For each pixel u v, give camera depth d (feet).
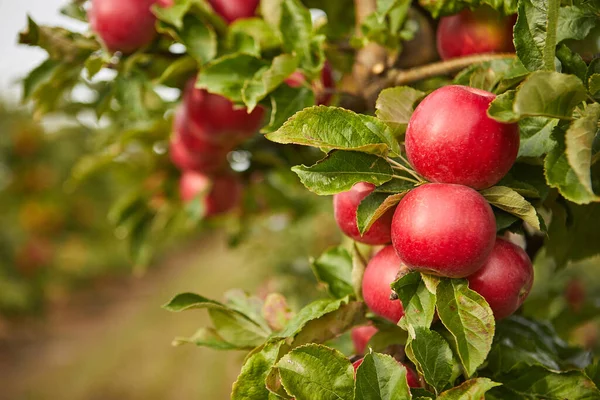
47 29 3.71
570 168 2.65
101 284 27.81
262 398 2.94
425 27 3.67
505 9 3.17
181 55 3.85
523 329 3.26
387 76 3.59
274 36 3.70
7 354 19.44
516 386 2.97
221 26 3.76
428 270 2.81
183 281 28.68
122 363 18.44
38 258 20.93
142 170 5.30
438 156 2.79
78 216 23.88
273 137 2.85
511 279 2.87
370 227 2.98
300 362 2.84
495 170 2.80
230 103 3.88
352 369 2.85
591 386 2.92
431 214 2.76
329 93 3.60
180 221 5.79
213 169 4.70
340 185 2.85
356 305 3.11
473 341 2.79
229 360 16.62
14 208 21.61
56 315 23.47
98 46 3.77
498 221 2.89
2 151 21.21
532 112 2.65
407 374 2.99
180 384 16.19
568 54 2.90
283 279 7.54
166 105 4.86
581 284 5.07
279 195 5.51
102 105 3.96
